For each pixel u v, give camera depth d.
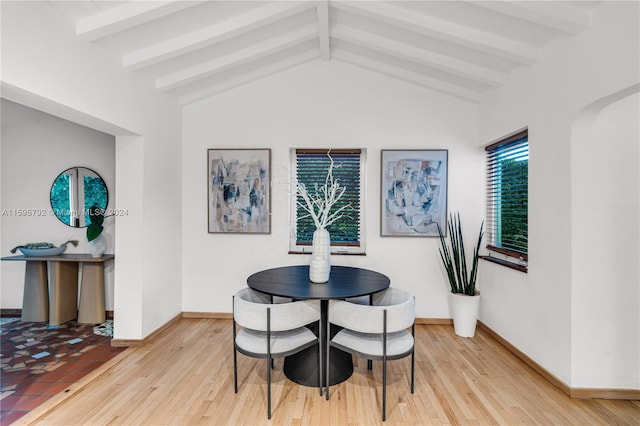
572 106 2.16
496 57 2.75
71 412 2.00
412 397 2.18
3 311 3.81
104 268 3.72
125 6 2.14
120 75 2.64
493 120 3.22
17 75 1.75
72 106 2.14
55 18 1.99
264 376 2.46
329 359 2.37
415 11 2.45
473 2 2.10
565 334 2.25
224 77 3.48
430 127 3.59
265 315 2.01
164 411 2.02
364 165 3.65
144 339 3.00
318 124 3.64
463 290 3.33
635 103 2.16
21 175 3.81
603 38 1.90
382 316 1.97
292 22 2.89
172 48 2.63
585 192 2.18
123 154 2.98
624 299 2.16
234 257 3.70
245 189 3.66
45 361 2.69
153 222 3.16
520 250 2.96
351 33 2.99
